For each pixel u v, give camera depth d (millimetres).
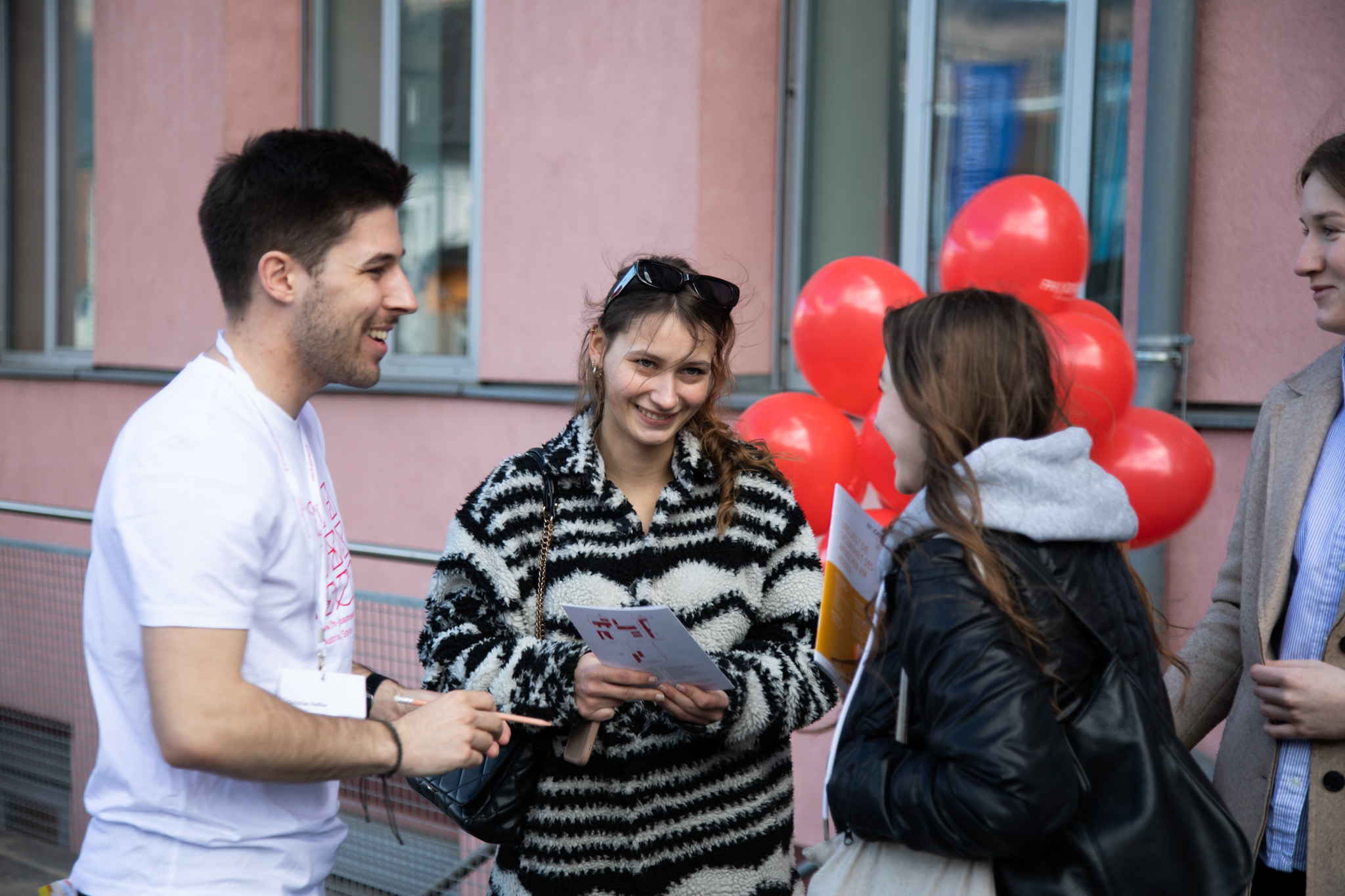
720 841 1633
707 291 1596
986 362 1245
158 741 1188
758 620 1760
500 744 1578
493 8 4051
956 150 3521
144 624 1156
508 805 1570
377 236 1323
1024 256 2105
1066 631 1164
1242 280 2850
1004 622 1138
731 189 3695
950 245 2223
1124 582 1252
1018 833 1083
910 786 1166
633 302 1590
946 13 3506
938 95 3541
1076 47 3270
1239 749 1639
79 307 5855
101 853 1280
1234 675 1751
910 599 1185
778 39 3744
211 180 1335
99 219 5297
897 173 3635
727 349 1730
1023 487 1194
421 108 4609
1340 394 1619
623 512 1658
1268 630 1598
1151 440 2146
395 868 2551
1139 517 2176
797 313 2357
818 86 3732
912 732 1232
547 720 1539
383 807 2588
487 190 4121
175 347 5094
